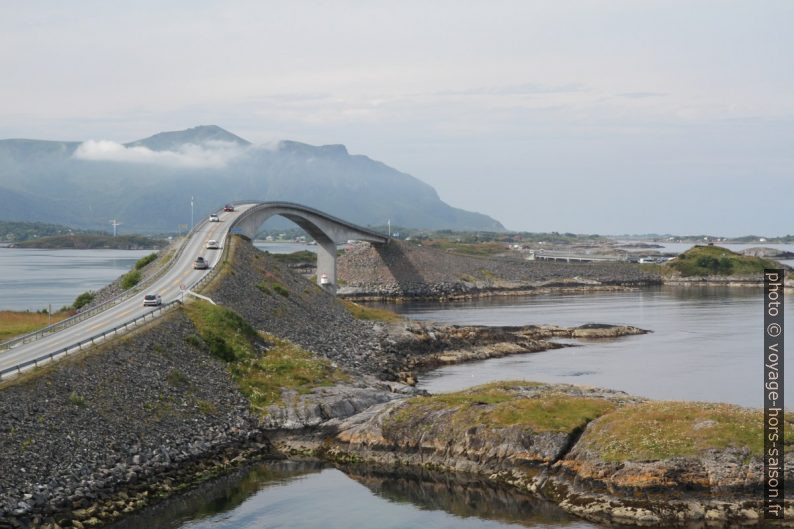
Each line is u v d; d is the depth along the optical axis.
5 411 59.06
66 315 120.06
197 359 87.56
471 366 127.81
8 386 62.47
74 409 64.31
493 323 186.00
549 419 69.19
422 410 74.69
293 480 68.12
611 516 58.31
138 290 116.81
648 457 60.50
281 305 131.38
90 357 73.94
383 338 140.62
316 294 159.50
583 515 59.22
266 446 76.12
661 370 120.56
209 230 169.88
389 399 88.06
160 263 141.38
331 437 76.62
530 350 144.25
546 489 63.50
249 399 83.38
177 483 64.44
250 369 90.94
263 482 67.50
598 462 61.94
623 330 166.00
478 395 77.81
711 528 55.75
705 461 59.22
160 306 101.25
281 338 111.69
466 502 62.75
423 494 64.62
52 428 60.44
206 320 99.38
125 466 61.97
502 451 68.00
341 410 82.31
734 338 157.50
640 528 56.72
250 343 99.81
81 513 54.56
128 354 78.94
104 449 62.22
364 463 72.38
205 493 64.12
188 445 69.81
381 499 63.50
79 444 60.72
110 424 65.50
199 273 129.00
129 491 60.09
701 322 185.75
